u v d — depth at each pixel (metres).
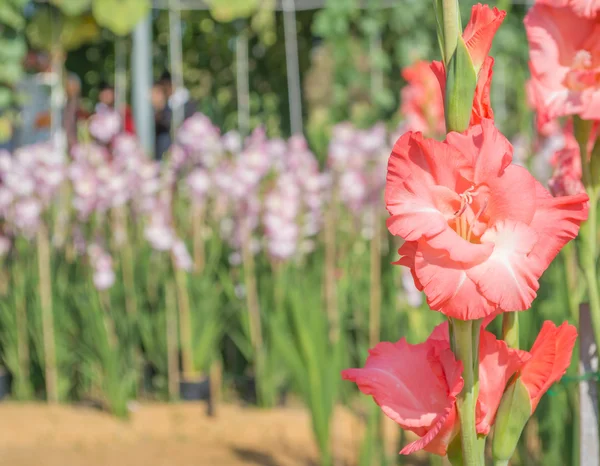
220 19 6.38
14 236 4.27
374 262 3.35
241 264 4.16
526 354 0.84
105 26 5.96
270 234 3.82
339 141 3.87
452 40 0.77
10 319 4.18
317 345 2.99
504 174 0.74
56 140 5.56
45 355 4.12
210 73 7.52
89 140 4.20
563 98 1.08
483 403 0.84
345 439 3.60
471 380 0.78
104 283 3.87
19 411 4.04
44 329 4.09
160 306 4.15
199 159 4.11
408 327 2.91
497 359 0.84
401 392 0.83
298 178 3.95
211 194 4.15
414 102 3.75
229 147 4.07
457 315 0.72
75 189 3.93
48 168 3.98
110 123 4.10
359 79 7.23
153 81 7.56
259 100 7.59
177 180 4.37
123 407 3.92
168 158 4.19
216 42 7.48
